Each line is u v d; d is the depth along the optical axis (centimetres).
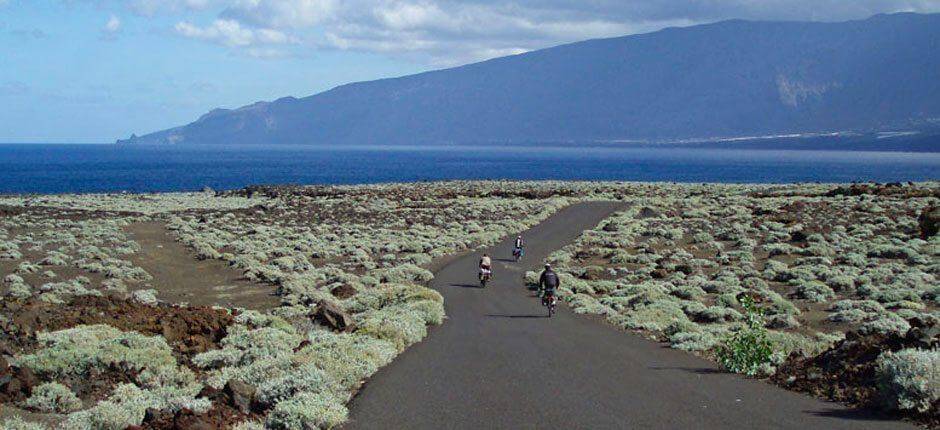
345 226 7281
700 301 3453
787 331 2703
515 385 1605
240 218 8000
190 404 1283
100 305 2508
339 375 1562
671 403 1438
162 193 12888
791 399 1462
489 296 3594
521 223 7494
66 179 18625
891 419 1279
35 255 4684
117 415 1279
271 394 1380
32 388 1471
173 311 2461
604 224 7319
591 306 3127
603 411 1378
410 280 4128
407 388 1563
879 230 6331
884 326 2489
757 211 7931
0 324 1975
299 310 2781
